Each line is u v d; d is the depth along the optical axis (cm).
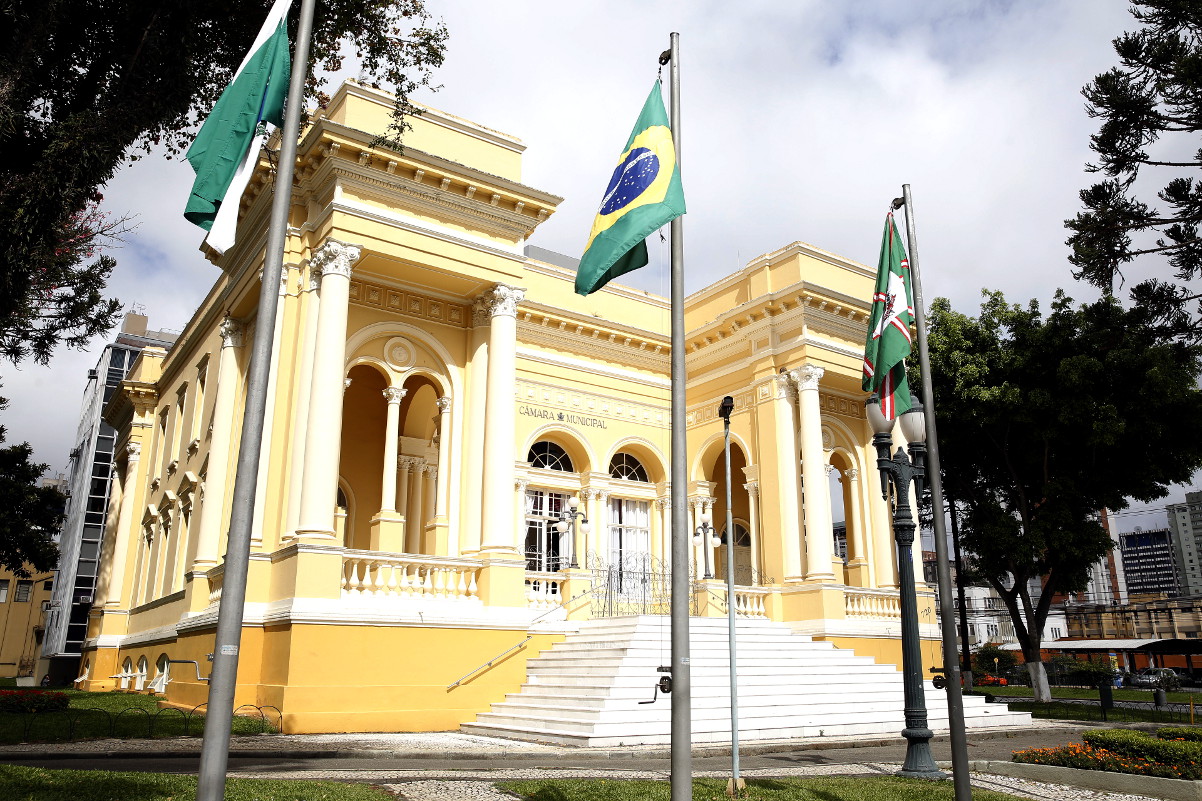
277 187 636
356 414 2078
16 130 848
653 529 2450
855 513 2400
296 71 674
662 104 793
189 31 952
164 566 2384
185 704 1653
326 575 1461
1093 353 2183
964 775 777
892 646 2111
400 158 1675
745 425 2323
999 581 2375
